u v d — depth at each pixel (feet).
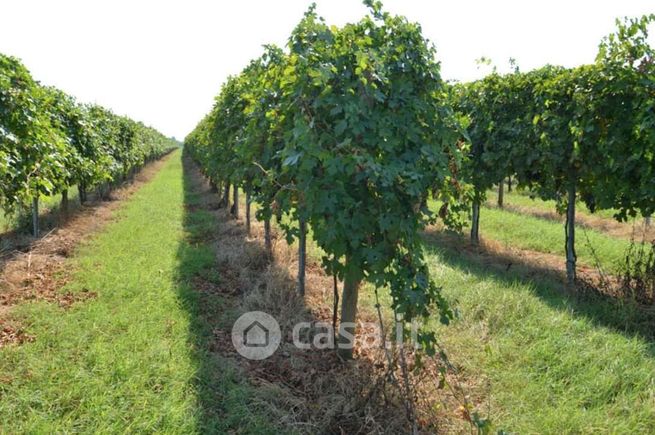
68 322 14.48
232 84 28.50
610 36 17.97
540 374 12.48
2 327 13.98
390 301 17.42
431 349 10.09
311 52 10.76
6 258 21.56
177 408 10.29
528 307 16.39
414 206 11.18
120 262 21.88
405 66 11.10
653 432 10.20
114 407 10.33
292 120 11.86
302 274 18.03
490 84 26.78
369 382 11.53
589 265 24.95
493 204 47.65
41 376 11.19
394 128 10.77
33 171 19.10
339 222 10.05
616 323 16.22
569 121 19.95
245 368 12.66
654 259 20.84
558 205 25.40
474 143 27.32
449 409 11.10
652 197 17.30
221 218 37.09
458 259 24.62
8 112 17.17
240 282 20.03
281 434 9.85
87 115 36.37
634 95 17.42
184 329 14.67
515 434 10.05
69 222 31.68
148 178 77.87
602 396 11.48
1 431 9.25
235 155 23.72
